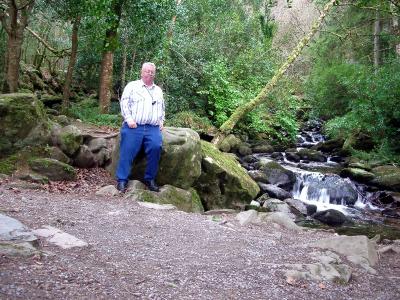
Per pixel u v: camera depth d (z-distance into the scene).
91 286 2.90
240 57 17.84
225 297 3.09
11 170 6.63
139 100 6.52
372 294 3.57
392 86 13.59
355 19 18.02
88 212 5.05
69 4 10.99
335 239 4.80
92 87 17.62
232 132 16.69
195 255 3.96
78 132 7.62
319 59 20.62
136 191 6.38
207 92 15.65
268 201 9.61
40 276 2.90
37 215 4.56
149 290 3.01
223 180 8.51
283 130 18.98
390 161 13.77
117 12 11.83
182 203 6.90
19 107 6.95
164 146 7.08
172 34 15.20
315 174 12.03
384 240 6.50
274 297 3.22
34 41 18.39
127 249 3.86
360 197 11.28
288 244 4.82
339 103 17.80
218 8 19.34
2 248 3.18
